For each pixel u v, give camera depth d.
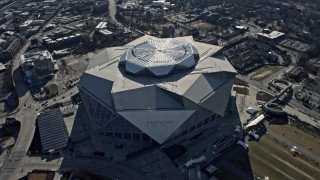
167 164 168.00
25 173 165.88
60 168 167.88
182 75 197.38
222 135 187.25
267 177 158.62
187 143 181.75
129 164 169.00
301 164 167.38
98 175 163.25
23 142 186.25
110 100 181.88
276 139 185.00
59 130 190.38
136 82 190.00
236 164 167.62
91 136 188.62
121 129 180.75
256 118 199.75
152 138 171.00
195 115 179.62
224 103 192.50
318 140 184.62
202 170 164.38
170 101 177.88
